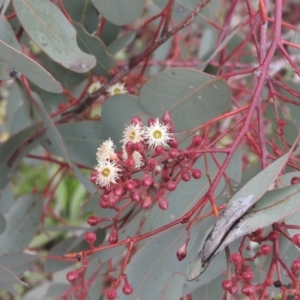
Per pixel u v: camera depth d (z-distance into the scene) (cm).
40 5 30
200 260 26
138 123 30
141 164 29
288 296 43
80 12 43
